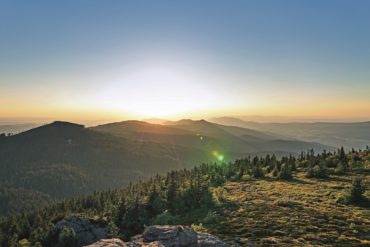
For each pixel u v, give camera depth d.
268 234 39.91
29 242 92.06
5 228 133.38
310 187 69.75
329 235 38.03
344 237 37.09
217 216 51.88
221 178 94.69
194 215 59.69
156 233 33.03
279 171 93.19
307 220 44.25
